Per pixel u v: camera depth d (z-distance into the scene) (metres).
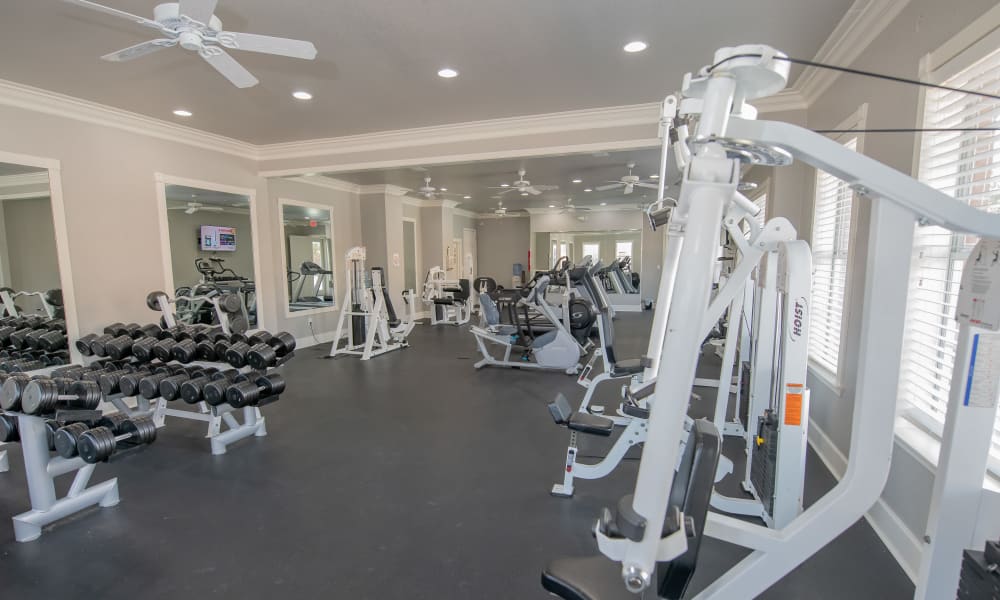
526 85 3.38
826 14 2.37
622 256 10.76
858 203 2.43
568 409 2.49
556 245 11.21
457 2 2.30
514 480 2.62
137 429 2.30
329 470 2.75
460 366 5.37
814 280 3.16
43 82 3.30
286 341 3.30
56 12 2.37
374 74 3.17
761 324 2.25
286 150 5.21
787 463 1.85
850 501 1.04
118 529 2.17
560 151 4.16
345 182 7.22
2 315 3.76
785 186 3.56
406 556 1.96
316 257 7.00
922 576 1.18
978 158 1.58
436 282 8.69
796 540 1.09
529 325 5.36
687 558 1.05
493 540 2.07
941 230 1.83
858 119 2.45
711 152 0.90
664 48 2.80
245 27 2.54
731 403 3.91
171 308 4.39
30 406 2.10
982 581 1.03
